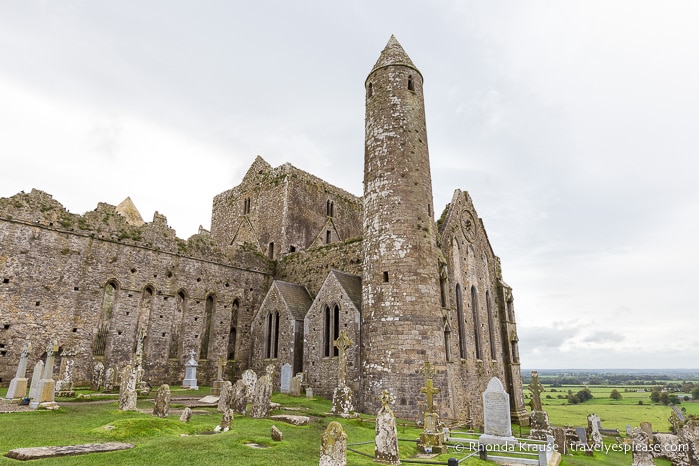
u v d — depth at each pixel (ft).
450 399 82.28
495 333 130.52
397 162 94.89
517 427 116.78
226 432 49.29
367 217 95.40
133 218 180.04
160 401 58.54
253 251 141.18
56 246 98.94
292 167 170.91
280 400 87.40
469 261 123.34
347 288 102.32
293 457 39.55
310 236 170.30
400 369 79.92
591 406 289.74
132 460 35.09
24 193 97.09
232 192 196.03
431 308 85.66
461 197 128.47
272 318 119.44
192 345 118.62
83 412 59.47
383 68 104.17
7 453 35.27
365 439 53.31
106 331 116.47
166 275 116.67
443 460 46.73
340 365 72.64
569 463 65.05
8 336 89.30
